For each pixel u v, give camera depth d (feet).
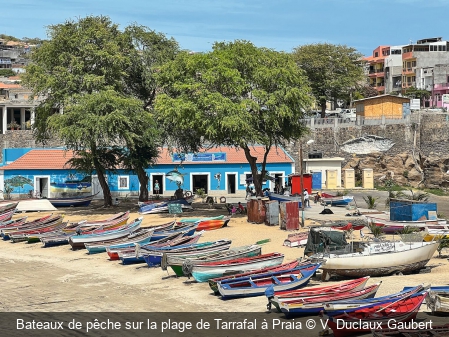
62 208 195.42
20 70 612.70
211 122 154.30
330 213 168.86
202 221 147.84
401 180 249.55
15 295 101.96
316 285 95.76
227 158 229.04
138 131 178.09
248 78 162.20
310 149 259.60
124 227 145.79
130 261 121.60
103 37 180.96
